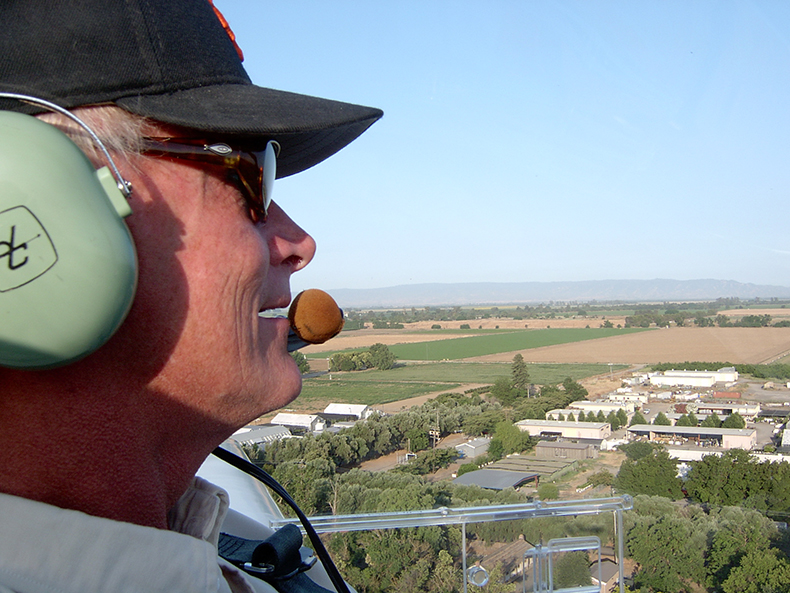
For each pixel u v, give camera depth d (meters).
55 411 0.55
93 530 0.50
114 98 0.56
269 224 0.75
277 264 0.75
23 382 0.54
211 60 0.62
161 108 0.57
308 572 1.22
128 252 0.50
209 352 0.61
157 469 0.64
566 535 1.72
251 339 0.66
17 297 0.46
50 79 0.54
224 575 0.79
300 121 0.61
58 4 0.55
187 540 0.56
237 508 1.68
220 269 0.62
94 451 0.57
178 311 0.60
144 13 0.58
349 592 1.08
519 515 1.71
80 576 0.49
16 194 0.45
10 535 0.48
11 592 0.45
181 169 0.61
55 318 0.47
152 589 0.52
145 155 0.60
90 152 0.56
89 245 0.47
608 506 1.76
